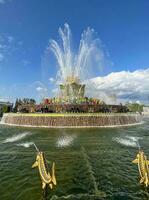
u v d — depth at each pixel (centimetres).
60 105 6353
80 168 2302
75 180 1959
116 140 3812
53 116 5694
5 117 6700
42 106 6462
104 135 4316
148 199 1598
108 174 2116
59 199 1600
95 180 1958
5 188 1792
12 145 3409
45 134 4406
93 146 3331
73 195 1661
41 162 1900
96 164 2445
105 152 2980
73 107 6325
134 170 2238
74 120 5606
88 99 7281
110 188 1788
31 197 1633
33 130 4966
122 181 1936
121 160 2609
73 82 7325
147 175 1838
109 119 5847
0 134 4412
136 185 1845
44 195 1664
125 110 7275
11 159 2639
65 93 7362
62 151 3022
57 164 2439
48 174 1820
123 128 5431
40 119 5769
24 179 1983
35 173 2139
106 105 6738
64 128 5291
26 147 3266
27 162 2509
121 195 1656
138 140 3847
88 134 4412
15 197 1631
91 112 6281
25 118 5984
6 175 2089
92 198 1616
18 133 4544
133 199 1595
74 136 4181
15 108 7394
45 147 3256
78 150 3083
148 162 1909
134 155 2839
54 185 1842
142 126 6003
